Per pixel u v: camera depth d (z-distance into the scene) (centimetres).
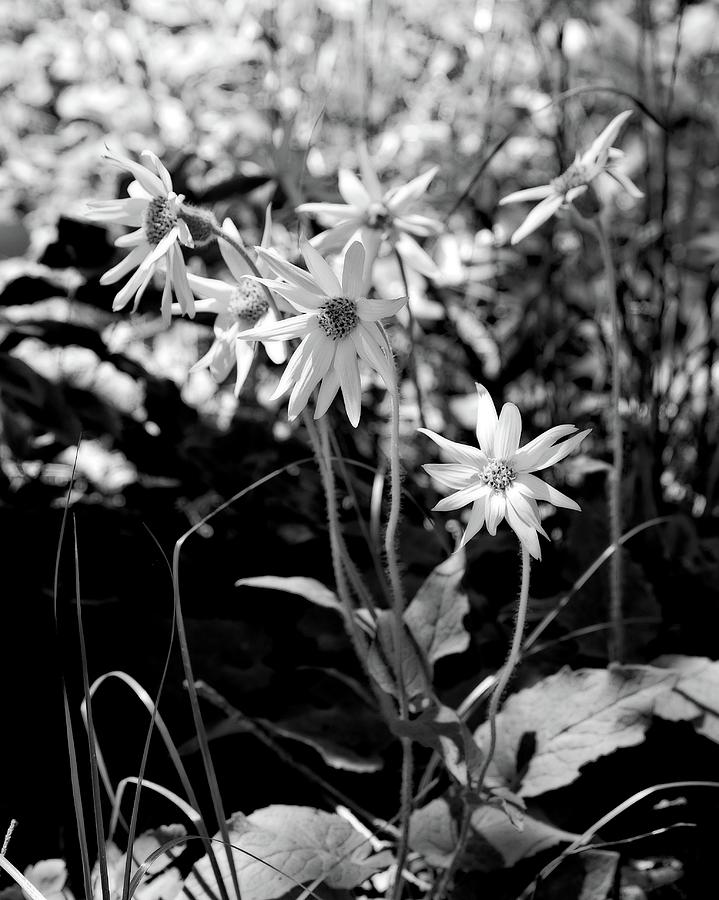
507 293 105
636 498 82
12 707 71
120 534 78
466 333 108
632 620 69
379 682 59
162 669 70
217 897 56
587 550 75
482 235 105
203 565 79
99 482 99
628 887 61
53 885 60
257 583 63
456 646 60
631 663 69
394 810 68
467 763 56
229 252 57
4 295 80
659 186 111
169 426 85
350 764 64
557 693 63
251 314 57
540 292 95
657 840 64
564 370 99
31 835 66
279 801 68
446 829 60
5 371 75
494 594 78
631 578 72
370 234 63
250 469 84
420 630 61
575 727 61
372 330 52
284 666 75
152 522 80
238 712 66
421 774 69
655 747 67
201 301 57
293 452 88
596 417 94
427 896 60
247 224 92
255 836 59
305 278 52
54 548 77
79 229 81
